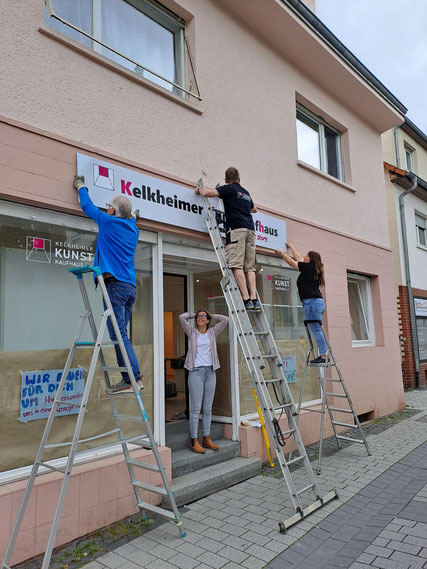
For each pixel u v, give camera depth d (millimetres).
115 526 3945
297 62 7625
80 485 3781
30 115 3898
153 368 4781
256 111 6621
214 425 5848
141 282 4844
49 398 3871
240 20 6551
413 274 13320
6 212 3771
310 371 7246
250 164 6371
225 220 5680
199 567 3287
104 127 4488
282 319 6883
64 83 4191
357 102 9000
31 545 3430
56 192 3982
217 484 4785
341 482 5062
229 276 4934
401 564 3266
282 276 6988
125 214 3926
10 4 3857
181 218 5113
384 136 13531
